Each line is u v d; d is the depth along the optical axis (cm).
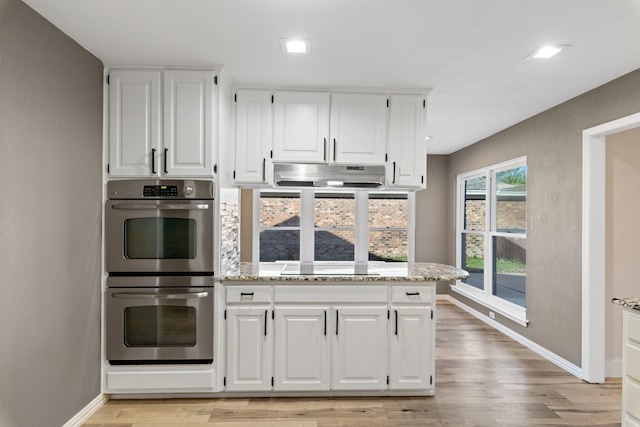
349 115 308
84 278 244
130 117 268
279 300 272
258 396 279
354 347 274
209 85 270
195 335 268
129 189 266
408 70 274
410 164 311
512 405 271
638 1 186
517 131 418
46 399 209
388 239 559
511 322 427
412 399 277
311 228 531
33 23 197
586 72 274
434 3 190
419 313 275
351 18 205
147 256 267
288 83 300
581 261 317
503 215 473
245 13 201
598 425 246
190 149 269
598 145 309
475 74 280
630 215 318
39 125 203
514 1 187
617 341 320
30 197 196
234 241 321
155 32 222
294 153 305
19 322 189
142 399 274
